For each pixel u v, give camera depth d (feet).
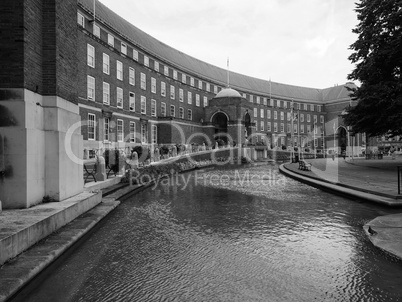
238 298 13.75
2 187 23.45
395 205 32.94
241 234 23.98
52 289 14.73
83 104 95.45
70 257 18.97
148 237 23.18
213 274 16.43
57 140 27.14
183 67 186.29
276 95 278.26
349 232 24.31
